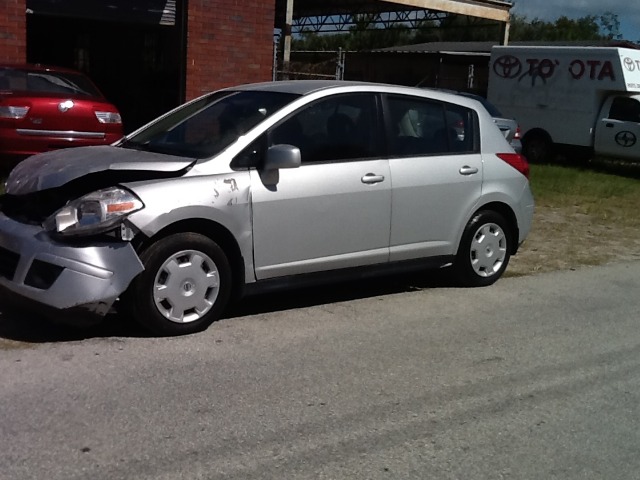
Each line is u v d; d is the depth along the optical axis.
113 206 5.17
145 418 4.29
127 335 5.54
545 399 4.92
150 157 5.73
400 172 6.58
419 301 7.01
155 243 5.35
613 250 9.84
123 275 5.16
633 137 18.08
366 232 6.41
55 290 5.06
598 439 4.39
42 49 18.88
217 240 5.70
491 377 5.25
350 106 6.42
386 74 33.81
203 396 4.63
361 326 6.18
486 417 4.60
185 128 6.34
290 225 5.94
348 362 5.35
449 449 4.16
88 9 13.95
